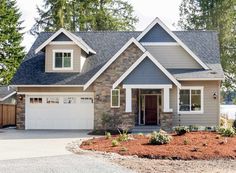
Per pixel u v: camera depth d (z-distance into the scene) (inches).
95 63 1222.3
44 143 811.4
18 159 586.9
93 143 755.4
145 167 526.0
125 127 1080.8
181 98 1125.7
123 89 1099.3
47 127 1175.0
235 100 2105.1
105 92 1114.1
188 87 1123.3
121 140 754.8
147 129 1077.1
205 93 1122.7
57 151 681.0
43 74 1188.5
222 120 1299.2
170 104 1115.3
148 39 1190.9
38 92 1172.5
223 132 803.4
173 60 1178.6
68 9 1902.1
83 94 1163.3
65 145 769.6
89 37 1317.7
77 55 1190.9
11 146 759.7
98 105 1115.3
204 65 1149.7
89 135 986.1
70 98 1175.0
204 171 505.0
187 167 531.2
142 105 1184.2
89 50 1201.4
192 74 1125.1
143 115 1179.9
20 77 1177.4
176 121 1114.7
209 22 1884.8
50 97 1178.0
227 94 2032.5
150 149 647.8
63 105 1173.7
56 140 870.4
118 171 492.7
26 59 1253.7
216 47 1252.5
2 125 1295.5
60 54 1196.5
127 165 537.6
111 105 1107.9
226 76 1854.1
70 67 1190.3
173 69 1166.3
